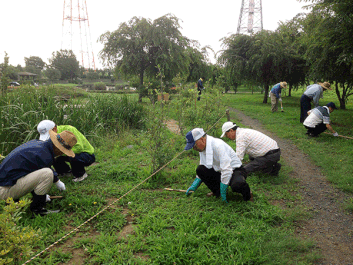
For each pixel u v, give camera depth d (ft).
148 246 9.46
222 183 11.87
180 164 18.63
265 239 9.84
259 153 15.06
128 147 22.57
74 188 14.34
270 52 54.34
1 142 17.67
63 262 8.77
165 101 19.90
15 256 7.99
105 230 10.48
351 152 19.83
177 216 11.38
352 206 12.33
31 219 11.18
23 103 21.44
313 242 9.79
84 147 15.20
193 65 98.22
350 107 53.57
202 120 27.37
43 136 13.53
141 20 55.11
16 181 10.88
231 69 61.62
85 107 25.79
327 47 29.14
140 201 12.82
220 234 9.93
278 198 13.39
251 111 46.03
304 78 60.49
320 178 16.38
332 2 25.49
